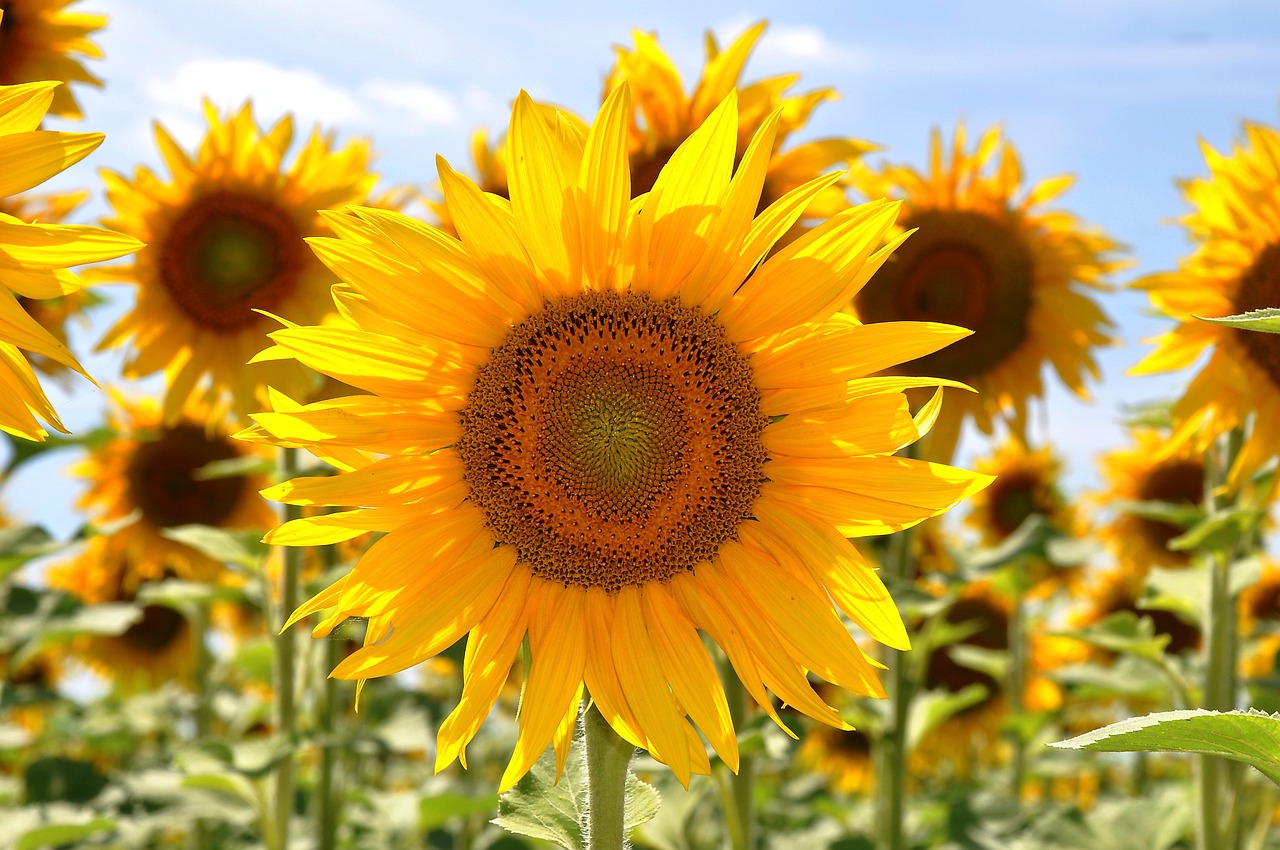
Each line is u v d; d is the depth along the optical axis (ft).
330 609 3.61
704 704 3.57
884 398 3.57
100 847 4.91
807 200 3.54
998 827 5.23
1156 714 3.15
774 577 3.60
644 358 3.61
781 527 3.61
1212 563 4.45
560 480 3.61
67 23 4.62
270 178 4.80
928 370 4.93
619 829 3.52
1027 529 5.12
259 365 4.70
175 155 4.76
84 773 5.22
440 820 4.95
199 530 4.67
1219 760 4.36
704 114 4.45
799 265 3.57
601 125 3.49
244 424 4.84
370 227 3.51
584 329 3.61
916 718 5.19
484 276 3.54
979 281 4.88
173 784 4.79
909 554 4.82
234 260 4.76
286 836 4.58
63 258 3.51
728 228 3.55
